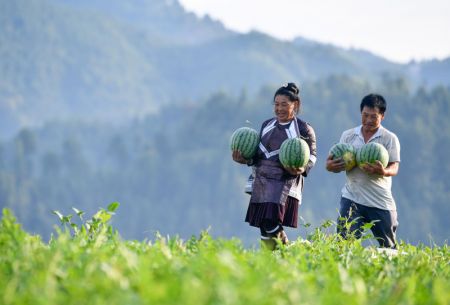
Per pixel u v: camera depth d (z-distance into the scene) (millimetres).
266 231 19922
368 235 20266
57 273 13328
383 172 22109
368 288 14562
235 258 14938
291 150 19625
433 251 20125
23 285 13125
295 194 20031
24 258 14234
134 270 13680
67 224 17938
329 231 20203
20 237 15266
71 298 12109
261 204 19844
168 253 15461
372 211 22609
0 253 14859
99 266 13805
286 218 20062
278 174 19953
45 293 12188
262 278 13211
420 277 16344
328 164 22500
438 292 13305
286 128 20328
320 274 14609
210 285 12391
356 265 16484
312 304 12297
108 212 17641
